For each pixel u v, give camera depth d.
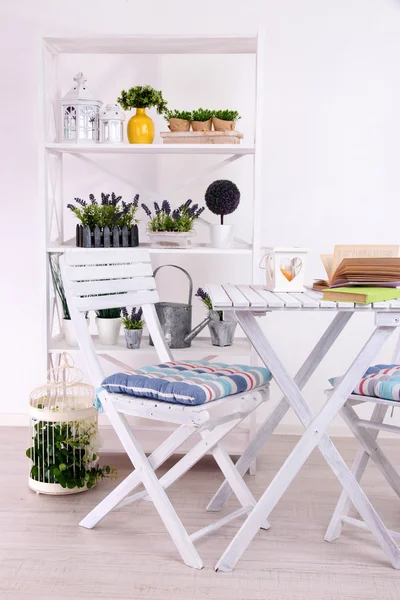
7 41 3.39
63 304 3.08
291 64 3.37
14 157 3.44
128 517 2.53
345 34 3.34
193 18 3.37
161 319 3.05
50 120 3.20
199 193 3.46
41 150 2.95
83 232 3.01
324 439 2.19
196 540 2.32
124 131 3.42
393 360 2.64
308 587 2.07
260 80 2.88
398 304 2.04
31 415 2.70
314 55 3.36
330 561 2.23
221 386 2.18
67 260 2.38
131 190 3.46
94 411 2.72
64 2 3.38
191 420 2.09
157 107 3.07
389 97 3.36
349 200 3.41
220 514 2.56
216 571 2.15
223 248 3.05
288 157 3.41
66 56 3.42
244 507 2.43
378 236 3.42
